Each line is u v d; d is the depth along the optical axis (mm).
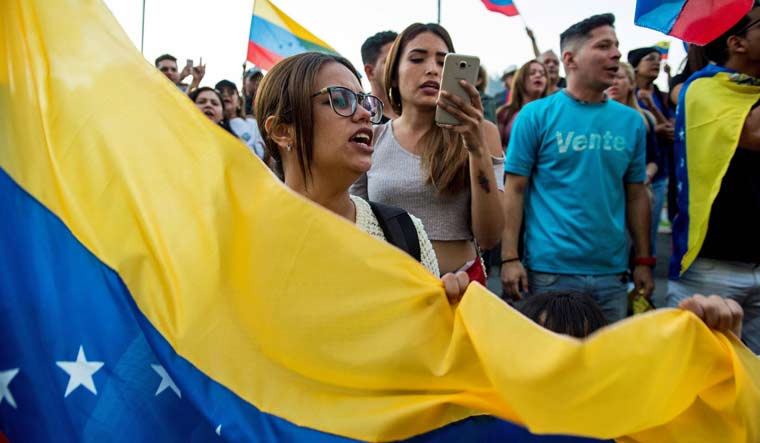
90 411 1863
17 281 1905
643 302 4262
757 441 1673
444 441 1872
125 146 1917
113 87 1948
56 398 1882
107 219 1889
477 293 1733
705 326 1678
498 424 1909
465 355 1765
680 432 1795
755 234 3596
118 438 1850
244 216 1895
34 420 1890
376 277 1849
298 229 1869
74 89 1947
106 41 1979
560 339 1623
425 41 3178
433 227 3115
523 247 4270
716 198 3635
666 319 1656
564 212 4016
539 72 6207
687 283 3812
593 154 4008
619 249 4070
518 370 1624
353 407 1812
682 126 3738
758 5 3512
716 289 3699
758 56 3527
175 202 1882
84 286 1881
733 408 1692
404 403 1806
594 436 1618
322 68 2209
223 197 1887
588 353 1605
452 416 1879
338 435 1784
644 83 6277
